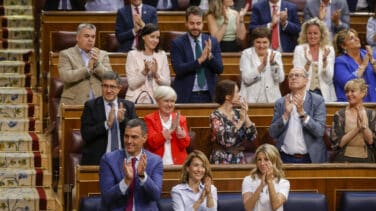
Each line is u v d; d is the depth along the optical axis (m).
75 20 27.27
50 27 27.19
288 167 19.33
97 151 19.38
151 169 17.34
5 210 22.20
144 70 21.77
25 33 29.80
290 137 19.86
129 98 21.94
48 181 23.30
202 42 22.66
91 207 18.09
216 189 18.50
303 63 22.73
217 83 21.66
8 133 25.12
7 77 27.27
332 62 22.69
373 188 19.56
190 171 17.70
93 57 21.80
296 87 19.80
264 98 22.16
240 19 25.55
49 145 24.48
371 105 21.77
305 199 18.81
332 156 20.72
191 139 21.02
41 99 26.66
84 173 18.77
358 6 30.06
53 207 22.30
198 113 21.36
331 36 25.88
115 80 19.48
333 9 26.08
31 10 30.56
